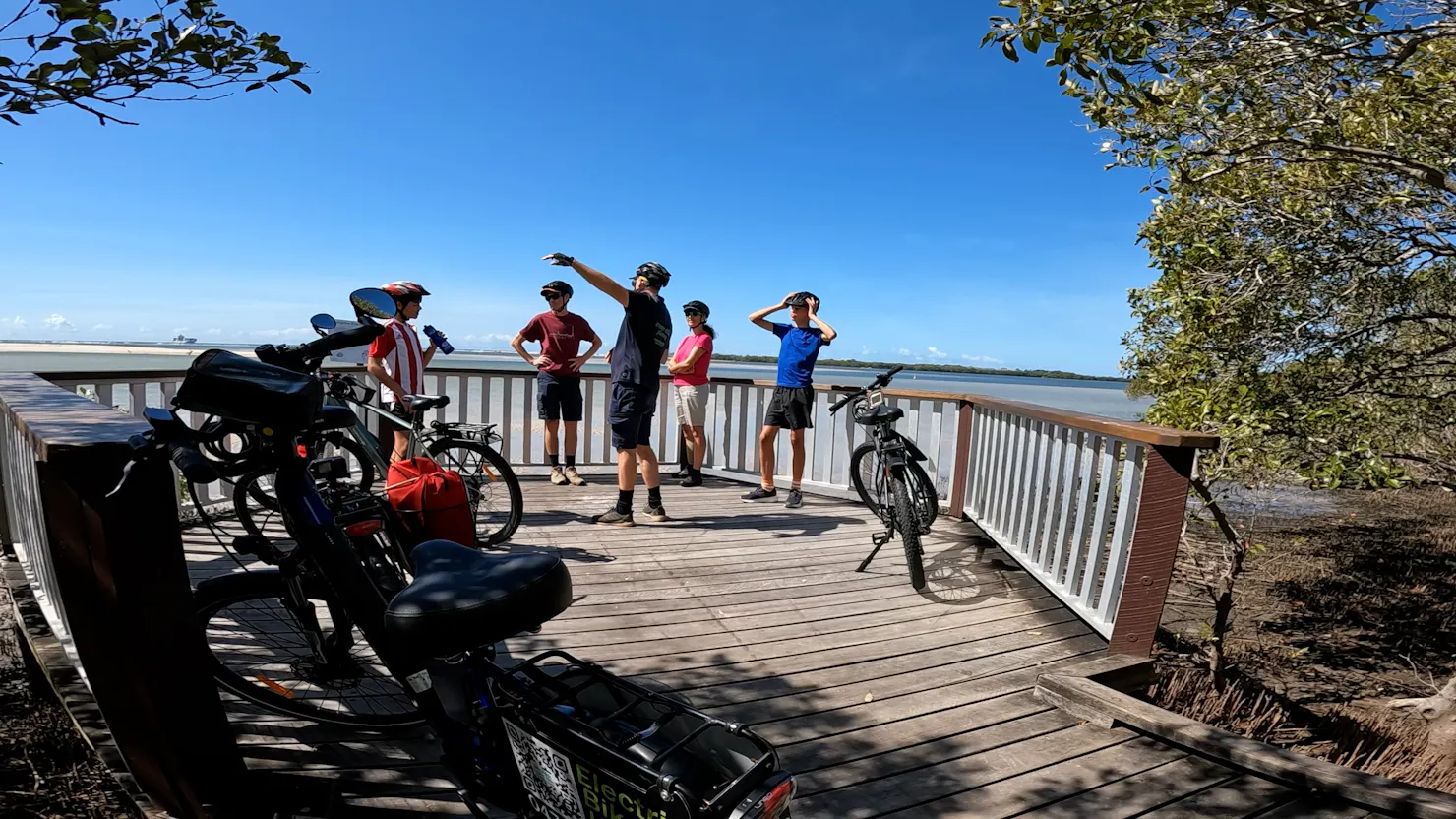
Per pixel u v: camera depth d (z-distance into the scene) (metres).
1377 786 2.36
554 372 6.56
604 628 3.59
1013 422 4.91
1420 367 5.95
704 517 5.86
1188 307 5.58
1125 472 3.47
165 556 1.77
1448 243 5.04
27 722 3.03
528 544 4.87
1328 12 3.23
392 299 3.17
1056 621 3.92
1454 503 12.26
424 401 4.52
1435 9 3.95
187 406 1.78
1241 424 4.94
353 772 2.29
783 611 3.93
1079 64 3.14
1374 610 7.78
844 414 6.88
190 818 1.93
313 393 1.89
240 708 2.57
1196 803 2.41
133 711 1.83
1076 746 2.72
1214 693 4.04
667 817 1.41
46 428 1.82
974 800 2.39
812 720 2.84
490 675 1.77
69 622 1.76
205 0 2.32
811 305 6.21
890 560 4.93
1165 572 3.25
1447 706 5.14
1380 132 4.61
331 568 2.00
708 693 3.00
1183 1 3.11
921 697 3.05
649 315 5.12
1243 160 4.54
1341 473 5.01
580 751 1.56
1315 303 5.70
